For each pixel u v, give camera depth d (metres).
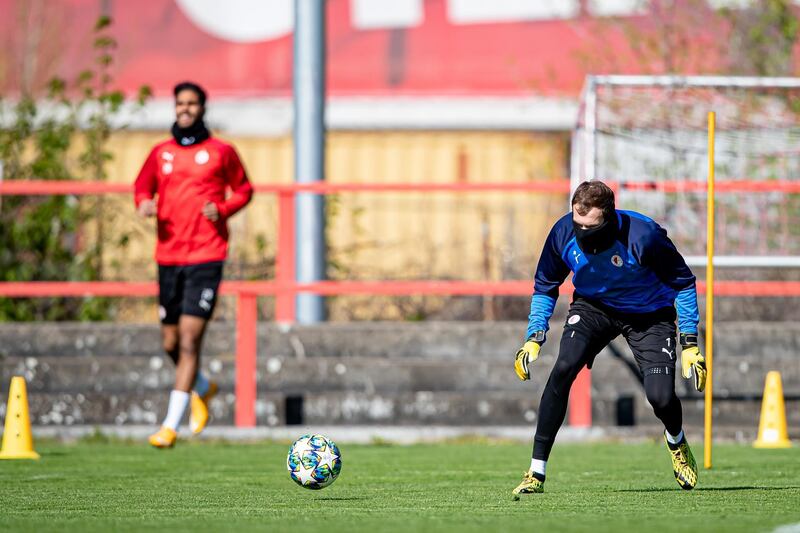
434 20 75.38
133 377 43.78
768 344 44.62
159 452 37.62
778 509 22.09
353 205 52.94
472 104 72.12
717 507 22.48
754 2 60.78
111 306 50.75
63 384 43.69
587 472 30.94
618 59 63.44
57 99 59.84
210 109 71.88
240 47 76.81
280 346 44.88
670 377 23.95
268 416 42.66
